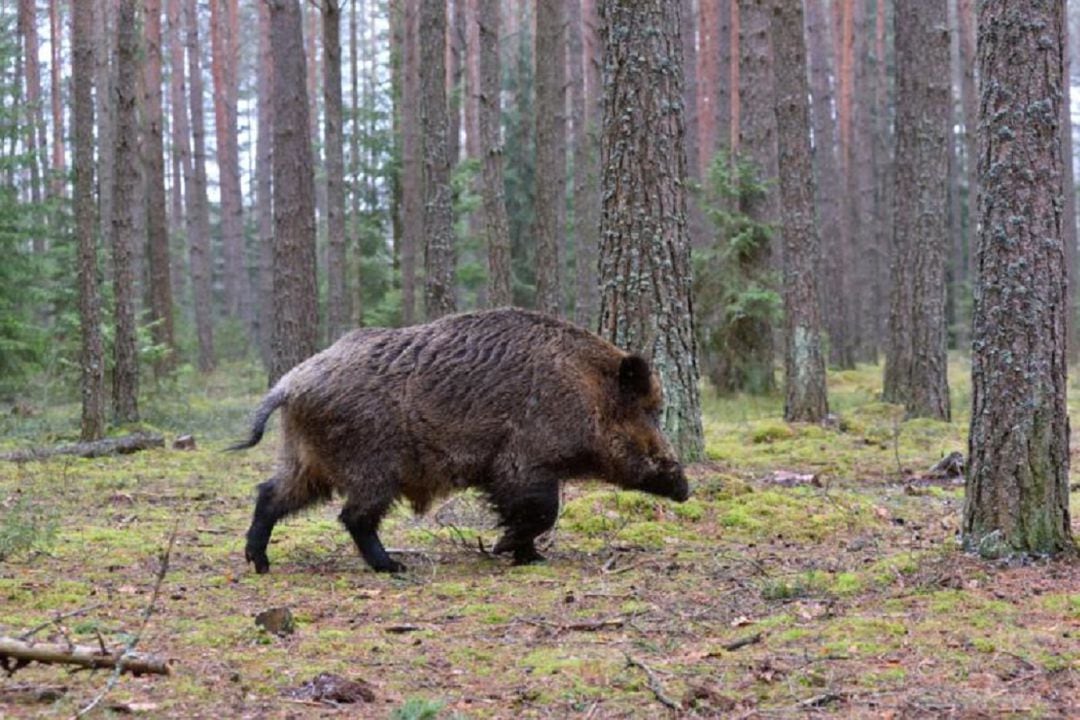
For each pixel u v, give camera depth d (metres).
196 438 17.36
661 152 11.23
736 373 23.06
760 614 6.40
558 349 8.04
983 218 7.27
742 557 8.23
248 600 6.82
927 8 18.69
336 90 25.44
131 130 17.84
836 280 33.72
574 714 4.62
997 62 7.10
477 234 31.72
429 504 7.96
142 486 12.11
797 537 9.07
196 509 10.62
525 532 8.00
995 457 7.30
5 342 21.28
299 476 7.79
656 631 6.05
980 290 7.35
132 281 18.28
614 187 11.37
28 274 22.25
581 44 32.59
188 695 4.77
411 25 30.67
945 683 4.99
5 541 8.01
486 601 6.84
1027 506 7.24
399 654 5.55
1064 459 7.31
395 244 34.91
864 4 40.38
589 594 6.99
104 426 16.45
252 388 28.62
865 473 12.95
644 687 4.98
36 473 12.99
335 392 7.59
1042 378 7.20
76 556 8.17
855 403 21.81
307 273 18.77
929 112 18.69
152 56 27.45
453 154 34.62
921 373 18.50
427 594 7.04
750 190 22.59
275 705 4.68
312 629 6.09
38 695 4.64
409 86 29.89
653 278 11.29
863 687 4.95
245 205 62.69
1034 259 7.14
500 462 7.83
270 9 18.62
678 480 8.42
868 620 6.02
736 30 36.59
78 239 16.02
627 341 11.37
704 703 4.71
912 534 9.09
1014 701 4.73
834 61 45.84
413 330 7.92
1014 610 6.19
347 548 8.75
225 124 43.69
